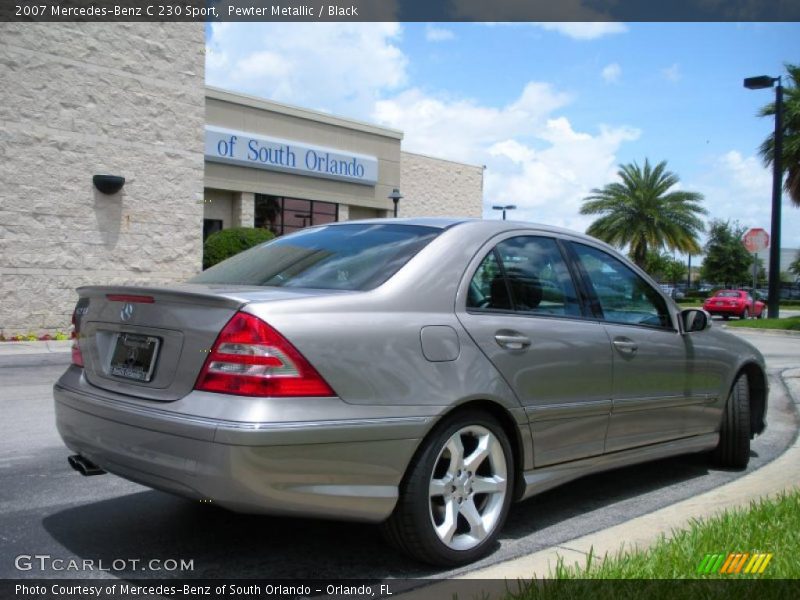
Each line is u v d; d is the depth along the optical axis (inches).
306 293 136.3
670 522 162.1
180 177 602.5
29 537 154.6
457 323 144.3
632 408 178.1
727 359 212.4
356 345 129.2
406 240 156.3
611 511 180.2
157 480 126.9
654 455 188.2
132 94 570.6
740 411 215.8
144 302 137.8
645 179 1670.8
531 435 153.2
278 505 120.3
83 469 146.7
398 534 134.5
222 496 118.6
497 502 146.9
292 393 121.5
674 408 192.9
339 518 126.8
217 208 944.9
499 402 145.9
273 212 992.9
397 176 1144.8
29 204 519.2
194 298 128.5
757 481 202.8
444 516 138.6
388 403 130.1
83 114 543.8
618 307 184.1
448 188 1254.3
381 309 136.3
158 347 132.9
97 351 146.7
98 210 554.9
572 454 163.9
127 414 130.3
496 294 155.8
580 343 165.2
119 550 148.3
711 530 143.9
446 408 135.5
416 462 133.7
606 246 191.3
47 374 386.0
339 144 1053.8
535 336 156.0
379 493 128.4
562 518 174.6
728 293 1359.5
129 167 571.2
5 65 504.1
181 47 600.1
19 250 515.5
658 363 186.2
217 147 906.1
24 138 514.9
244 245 795.4
